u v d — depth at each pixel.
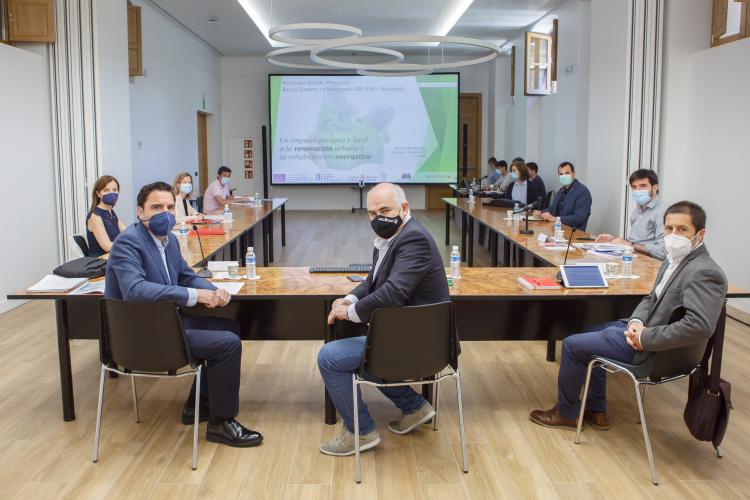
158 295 2.97
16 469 2.94
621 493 2.73
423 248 2.94
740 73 5.61
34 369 4.28
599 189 7.19
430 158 15.09
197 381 2.95
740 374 4.14
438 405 3.69
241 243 7.32
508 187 9.98
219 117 15.13
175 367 2.89
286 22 11.50
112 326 2.89
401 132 14.99
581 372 3.21
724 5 6.11
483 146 15.76
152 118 9.98
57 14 6.34
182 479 2.85
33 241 6.14
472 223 8.05
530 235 5.75
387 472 2.92
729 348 4.66
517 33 12.59
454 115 14.95
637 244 4.68
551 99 10.95
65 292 3.31
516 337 3.57
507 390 3.92
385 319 2.70
